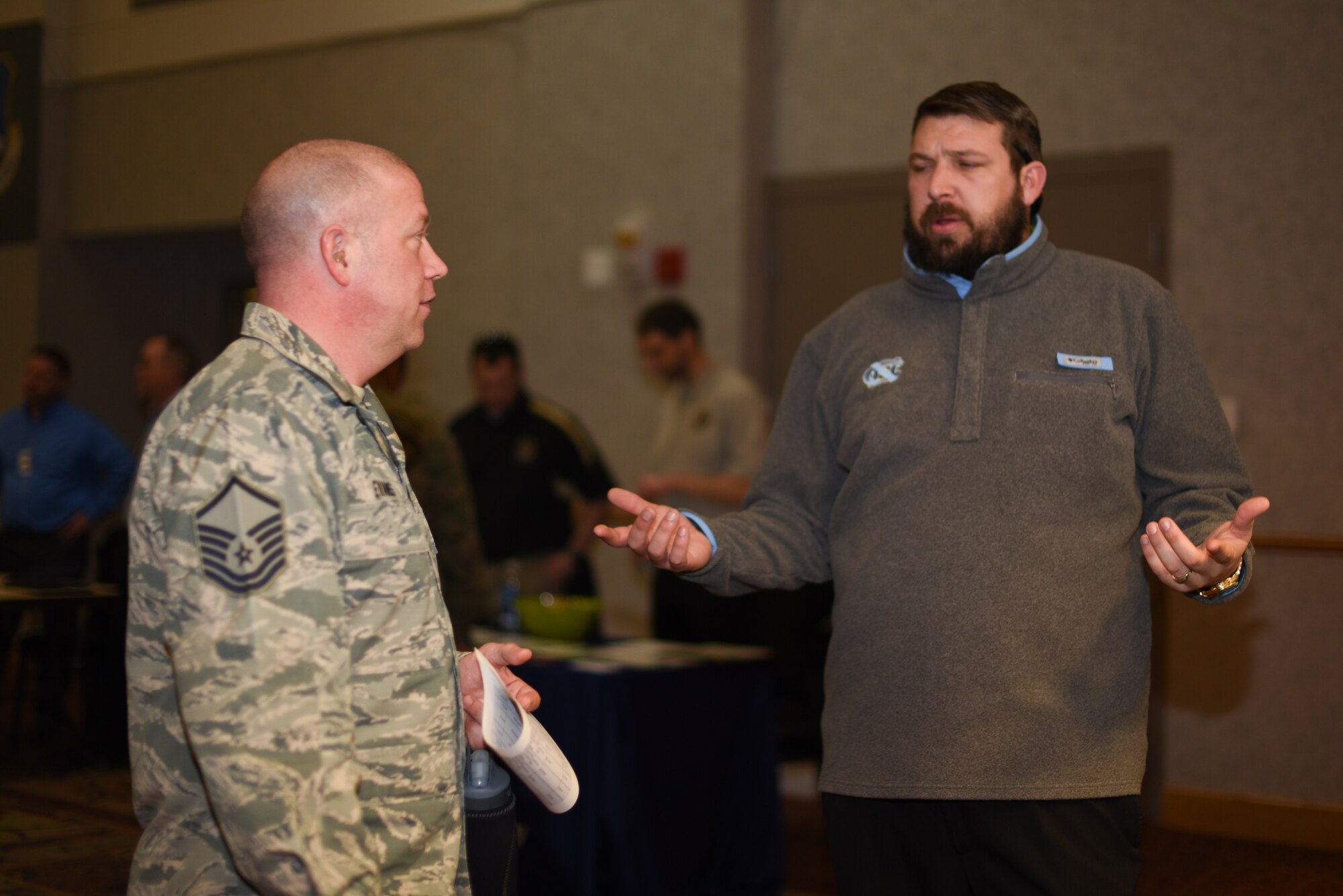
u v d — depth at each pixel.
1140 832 1.61
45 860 3.20
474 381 5.00
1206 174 4.11
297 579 1.11
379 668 1.21
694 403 4.26
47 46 6.84
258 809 1.06
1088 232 4.28
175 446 1.15
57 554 5.49
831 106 4.70
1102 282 1.70
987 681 1.56
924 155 1.74
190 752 1.17
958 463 1.64
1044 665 1.56
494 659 1.54
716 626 3.50
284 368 1.19
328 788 1.09
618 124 5.01
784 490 1.88
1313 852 3.84
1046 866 1.52
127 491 5.71
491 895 1.41
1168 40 4.15
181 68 6.52
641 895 2.67
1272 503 4.02
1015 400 1.64
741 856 2.99
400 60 5.85
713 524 1.76
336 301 1.26
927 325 1.76
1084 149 4.29
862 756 1.63
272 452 1.13
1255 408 4.05
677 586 3.61
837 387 1.83
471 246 5.67
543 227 5.20
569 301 5.14
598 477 4.38
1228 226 4.08
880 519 1.67
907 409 1.69
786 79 4.79
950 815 1.59
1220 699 4.08
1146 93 4.19
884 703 1.62
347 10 5.95
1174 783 4.14
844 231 4.67
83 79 6.84
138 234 7.07
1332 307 3.94
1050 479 1.60
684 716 2.87
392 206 1.29
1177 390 1.66
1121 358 1.65
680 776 2.86
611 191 5.03
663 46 4.90
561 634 3.15
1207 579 1.44
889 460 1.68
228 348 1.24
